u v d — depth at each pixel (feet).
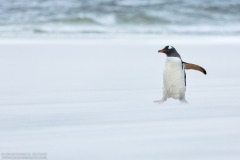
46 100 69.46
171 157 32.37
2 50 182.19
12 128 45.03
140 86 87.20
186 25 356.38
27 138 39.75
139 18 370.12
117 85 89.04
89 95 74.90
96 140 38.60
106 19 364.38
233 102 64.28
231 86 85.46
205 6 413.18
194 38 263.90
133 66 130.31
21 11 373.20
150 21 367.45
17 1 406.62
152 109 57.57
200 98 69.67
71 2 410.11
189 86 86.02
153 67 128.26
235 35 298.97
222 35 298.76
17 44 213.66
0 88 86.07
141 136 39.88
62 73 112.37
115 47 203.31
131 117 51.08
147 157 32.50
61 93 78.02
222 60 147.02
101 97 72.08
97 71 116.88
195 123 46.06
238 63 137.69
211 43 226.99
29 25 328.90
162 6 407.64
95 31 322.96
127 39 257.14
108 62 141.28
